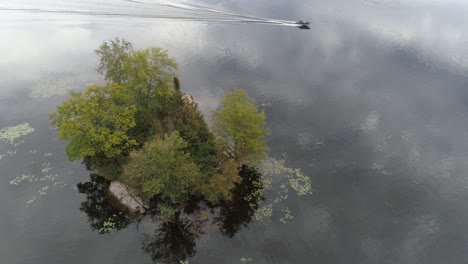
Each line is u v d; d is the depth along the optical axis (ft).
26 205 147.95
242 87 235.40
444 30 317.01
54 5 332.19
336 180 167.02
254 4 363.76
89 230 138.82
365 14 350.02
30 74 240.73
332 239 138.72
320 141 191.31
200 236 138.41
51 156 172.65
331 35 306.76
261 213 148.66
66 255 128.67
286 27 319.47
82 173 163.22
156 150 131.75
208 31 306.14
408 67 260.62
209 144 160.04
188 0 353.72
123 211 145.18
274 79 245.45
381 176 170.09
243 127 153.89
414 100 225.15
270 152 182.29
